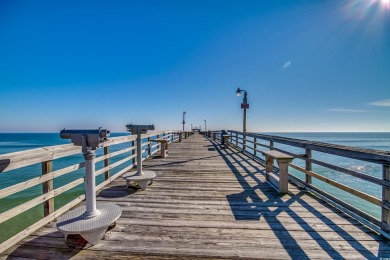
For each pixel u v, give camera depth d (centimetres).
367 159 250
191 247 220
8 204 945
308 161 400
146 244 225
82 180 334
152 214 298
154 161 714
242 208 320
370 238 237
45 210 267
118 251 213
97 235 221
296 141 430
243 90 990
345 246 223
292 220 281
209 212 306
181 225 266
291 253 211
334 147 306
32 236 236
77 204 327
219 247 220
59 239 231
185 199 358
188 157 803
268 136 623
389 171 234
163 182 459
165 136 1157
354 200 864
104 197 365
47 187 264
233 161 715
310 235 244
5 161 198
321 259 203
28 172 1731
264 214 299
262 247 221
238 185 439
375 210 773
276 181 409
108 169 439
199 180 476
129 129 422
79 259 200
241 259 202
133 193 387
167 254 209
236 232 250
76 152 318
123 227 261
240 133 984
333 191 973
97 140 227
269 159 465
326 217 289
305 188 405
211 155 857
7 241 212
